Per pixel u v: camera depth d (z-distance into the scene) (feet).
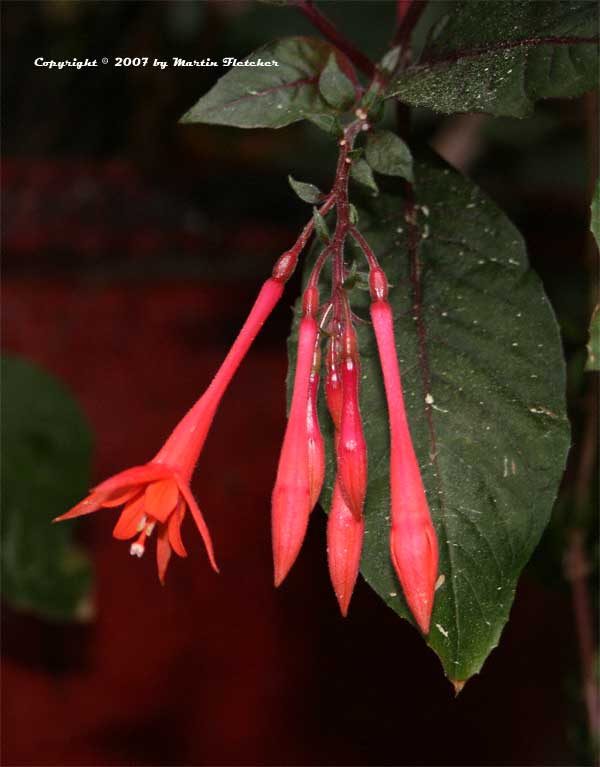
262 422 3.12
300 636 3.09
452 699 3.19
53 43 3.78
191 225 3.32
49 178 3.36
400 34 1.57
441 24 1.52
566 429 1.51
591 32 1.48
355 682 3.14
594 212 1.42
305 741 3.09
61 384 2.14
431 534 1.45
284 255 1.50
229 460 3.08
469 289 1.55
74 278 3.19
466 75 1.50
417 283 1.56
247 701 3.03
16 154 3.81
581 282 2.64
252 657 3.05
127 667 2.94
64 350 3.12
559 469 1.50
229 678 3.02
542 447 1.51
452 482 1.51
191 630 2.99
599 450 1.93
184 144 3.61
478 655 1.48
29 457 2.11
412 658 3.18
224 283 3.25
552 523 1.90
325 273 1.55
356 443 1.46
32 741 2.88
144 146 3.69
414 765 3.13
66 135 3.84
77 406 2.13
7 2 3.71
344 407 1.47
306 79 1.55
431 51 1.52
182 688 2.98
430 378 1.53
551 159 2.84
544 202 3.06
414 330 1.54
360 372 1.53
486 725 3.16
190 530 3.02
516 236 1.55
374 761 3.10
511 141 2.74
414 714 3.17
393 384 1.48
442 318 1.54
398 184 1.58
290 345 1.52
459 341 1.54
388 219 1.57
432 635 1.48
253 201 3.46
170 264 3.24
